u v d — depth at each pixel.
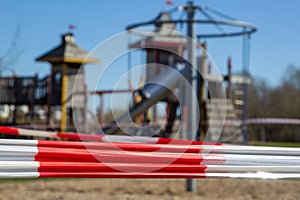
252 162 5.14
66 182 8.95
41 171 4.35
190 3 10.70
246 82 17.97
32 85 21.86
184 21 10.59
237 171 5.07
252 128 31.42
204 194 7.79
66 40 22.14
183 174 4.85
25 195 7.11
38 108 24.56
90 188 8.17
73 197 6.98
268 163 5.19
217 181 9.44
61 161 4.44
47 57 21.45
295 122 30.98
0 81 22.36
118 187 8.38
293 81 43.41
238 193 7.96
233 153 5.08
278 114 40.91
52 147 4.43
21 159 4.30
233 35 16.03
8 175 4.21
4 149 4.24
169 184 8.90
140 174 4.70
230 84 19.06
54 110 22.91
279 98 42.06
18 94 22.02
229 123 18.03
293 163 5.29
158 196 7.37
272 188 8.61
